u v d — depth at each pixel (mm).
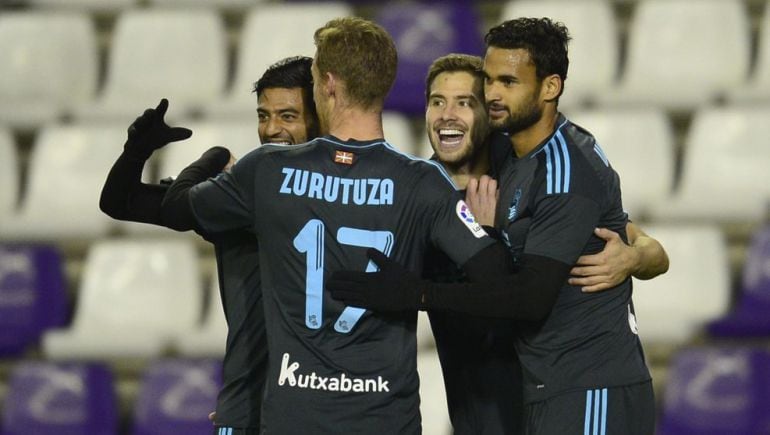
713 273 26453
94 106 30703
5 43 32188
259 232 13586
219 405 14906
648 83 29906
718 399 24422
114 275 27891
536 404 14422
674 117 29109
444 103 15633
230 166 14906
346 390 13203
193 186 14164
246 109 29703
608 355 14258
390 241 13273
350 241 13250
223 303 15062
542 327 14297
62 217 29234
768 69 29516
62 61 32031
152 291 27766
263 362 14734
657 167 28094
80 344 26859
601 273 14102
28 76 31953
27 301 27875
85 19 32406
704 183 27922
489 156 15719
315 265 13266
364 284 13125
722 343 25609
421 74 29922
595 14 30438
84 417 26000
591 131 28453
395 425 13320
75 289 28672
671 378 24797
